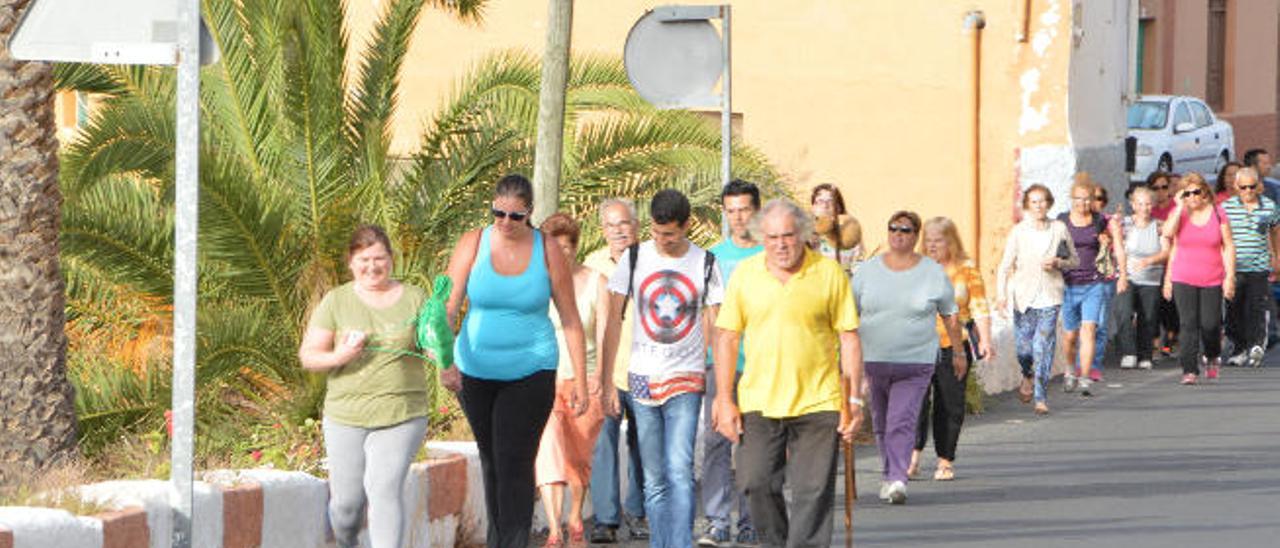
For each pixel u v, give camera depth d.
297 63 23.55
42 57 12.32
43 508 12.80
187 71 12.21
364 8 37.22
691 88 21.98
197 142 12.27
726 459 17.91
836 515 19.89
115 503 13.56
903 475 20.58
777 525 15.62
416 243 24.30
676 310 16.55
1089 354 29.78
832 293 15.32
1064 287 29.58
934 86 35.22
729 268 17.44
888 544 18.25
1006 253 28.22
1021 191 34.75
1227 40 69.06
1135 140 38.28
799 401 15.30
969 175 34.97
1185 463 23.20
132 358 22.20
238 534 14.54
